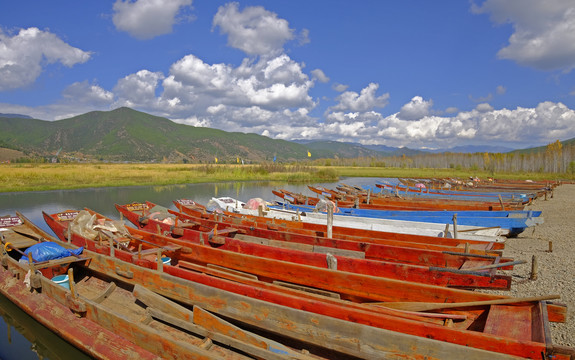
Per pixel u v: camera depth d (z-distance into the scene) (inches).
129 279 294.7
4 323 335.9
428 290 242.2
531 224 559.2
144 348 222.2
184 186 1524.4
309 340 207.2
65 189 1275.8
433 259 324.2
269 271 300.7
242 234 424.5
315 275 279.1
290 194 922.1
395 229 522.9
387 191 1155.3
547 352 162.6
